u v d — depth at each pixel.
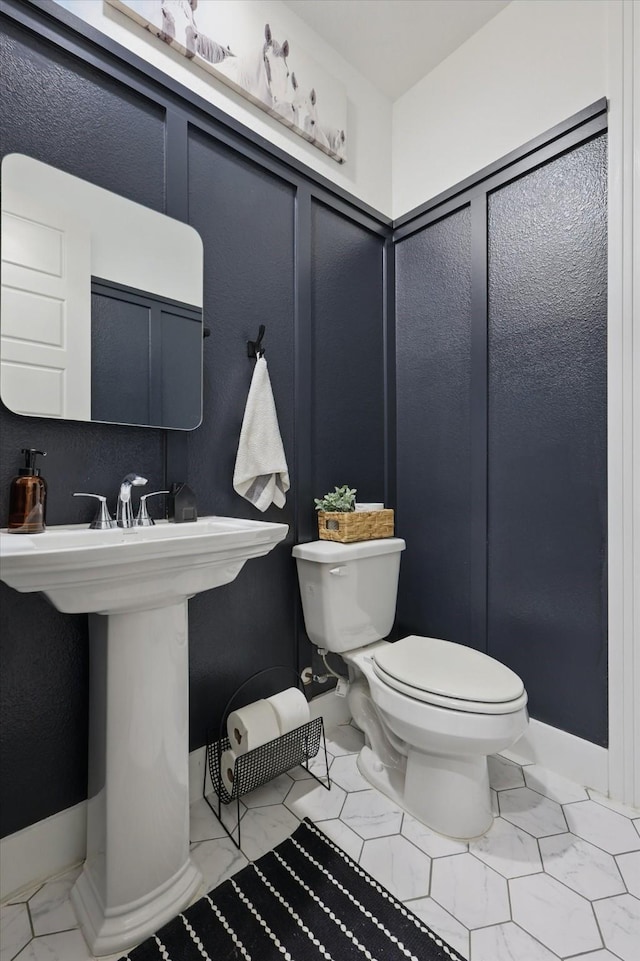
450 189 1.77
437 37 1.71
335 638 1.51
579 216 1.43
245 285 1.49
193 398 1.33
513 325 1.60
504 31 1.61
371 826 1.23
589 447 1.41
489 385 1.67
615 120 1.32
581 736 1.42
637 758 1.30
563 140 1.45
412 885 1.04
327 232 1.75
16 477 1.05
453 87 1.77
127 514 1.13
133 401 1.23
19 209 1.05
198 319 1.35
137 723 0.97
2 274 1.03
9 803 1.05
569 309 1.45
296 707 1.39
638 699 1.30
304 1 1.55
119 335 1.21
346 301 1.83
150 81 1.26
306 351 1.65
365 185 1.88
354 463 1.85
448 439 1.80
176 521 1.25
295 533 1.64
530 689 1.55
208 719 1.41
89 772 1.06
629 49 1.29
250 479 1.45
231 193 1.46
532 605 1.55
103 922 0.93
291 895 1.02
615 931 0.94
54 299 1.10
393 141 2.00
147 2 1.24
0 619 1.05
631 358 1.30
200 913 0.98
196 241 1.34
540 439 1.53
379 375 1.95
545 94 1.50
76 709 1.15
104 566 0.81
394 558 1.68
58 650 1.12
